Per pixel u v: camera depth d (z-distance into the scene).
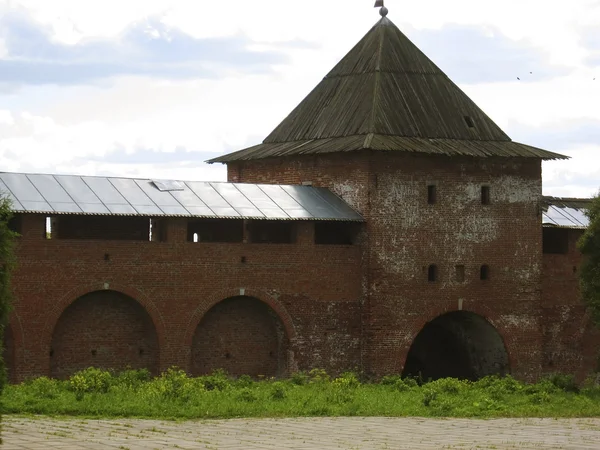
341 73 62.00
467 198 59.69
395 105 59.16
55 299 50.56
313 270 56.31
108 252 51.75
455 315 61.31
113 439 34.31
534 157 60.22
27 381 48.09
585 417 44.84
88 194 52.03
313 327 56.25
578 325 63.88
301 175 60.19
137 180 54.50
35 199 50.34
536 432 39.16
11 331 49.72
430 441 36.00
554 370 62.97
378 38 61.81
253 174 62.81
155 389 44.75
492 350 61.59
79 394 43.00
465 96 61.84
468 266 59.66
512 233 60.94
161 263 52.91
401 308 57.75
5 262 39.44
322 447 33.84
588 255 56.94
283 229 58.72
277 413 42.38
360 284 57.41
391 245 57.53
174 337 53.09
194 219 55.09
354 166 57.59
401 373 57.66
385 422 40.97
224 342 55.25
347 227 58.44
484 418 43.62
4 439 33.75
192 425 38.50
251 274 54.91
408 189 58.03
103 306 52.53
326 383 51.97
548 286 62.94
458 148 58.72
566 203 65.50
